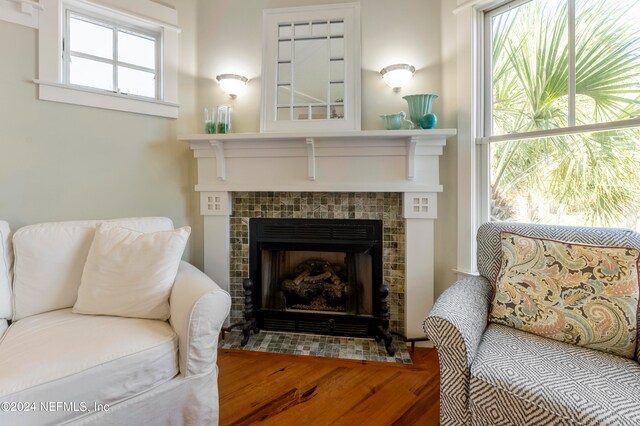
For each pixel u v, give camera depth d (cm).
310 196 198
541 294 112
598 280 105
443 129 166
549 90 155
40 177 159
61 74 162
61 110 163
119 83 186
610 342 98
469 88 172
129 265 128
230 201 202
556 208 154
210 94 206
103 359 96
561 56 151
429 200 180
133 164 186
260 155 192
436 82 185
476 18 173
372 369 160
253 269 201
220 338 191
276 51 197
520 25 164
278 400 137
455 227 181
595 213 144
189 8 204
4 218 151
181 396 109
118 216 182
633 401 75
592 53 142
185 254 206
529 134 159
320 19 193
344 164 187
